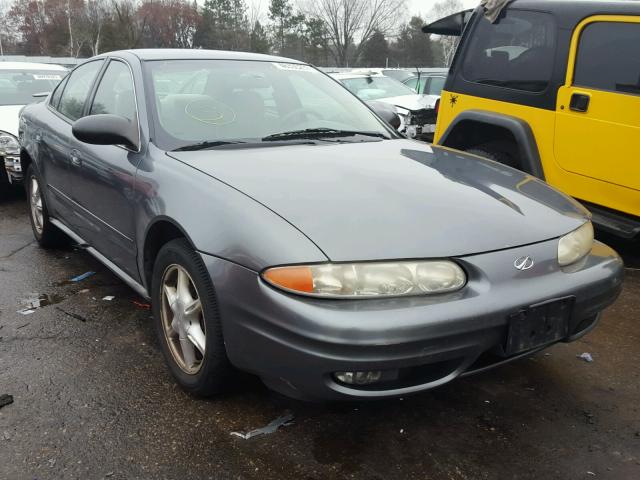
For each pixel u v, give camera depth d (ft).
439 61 198.49
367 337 6.27
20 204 20.99
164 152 9.18
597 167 14.16
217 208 7.50
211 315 7.50
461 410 8.32
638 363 9.80
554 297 7.30
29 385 8.75
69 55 158.30
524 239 7.44
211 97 10.61
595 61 14.11
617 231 13.64
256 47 177.99
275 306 6.58
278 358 6.71
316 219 7.04
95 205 10.93
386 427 7.89
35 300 12.00
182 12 170.09
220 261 7.18
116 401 8.38
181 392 8.63
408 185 8.20
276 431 7.76
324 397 6.68
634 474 7.07
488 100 16.66
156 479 6.86
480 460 7.27
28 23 177.99
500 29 16.48
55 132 12.97
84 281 13.12
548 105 15.05
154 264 8.89
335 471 7.03
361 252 6.63
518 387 8.96
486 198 8.15
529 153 15.43
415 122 30.63
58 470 6.97
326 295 6.46
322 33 185.98
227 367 7.79
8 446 7.38
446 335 6.56
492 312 6.81
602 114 13.88
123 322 10.98
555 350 10.22
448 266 6.85
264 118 10.64
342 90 12.59
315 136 10.54
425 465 7.16
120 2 140.77
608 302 8.12
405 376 6.86
